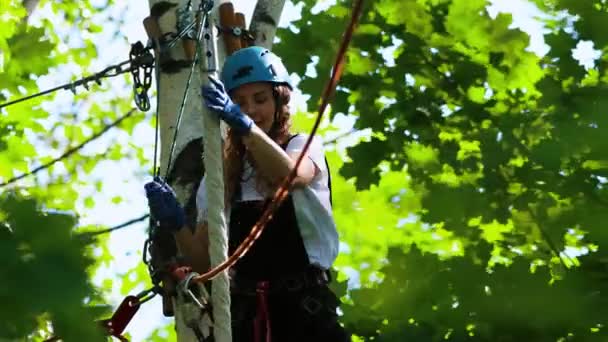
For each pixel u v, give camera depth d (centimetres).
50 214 1080
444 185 1925
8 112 2322
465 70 1986
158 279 1266
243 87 1269
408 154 1989
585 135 1861
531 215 1886
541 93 1912
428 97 2009
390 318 1798
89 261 1073
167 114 1505
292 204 1245
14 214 1066
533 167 1880
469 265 1805
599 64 1947
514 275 1772
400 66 2017
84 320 1052
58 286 1040
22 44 2119
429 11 2019
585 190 1858
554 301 1730
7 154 2336
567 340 1730
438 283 1806
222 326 1155
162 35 1511
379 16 2027
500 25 1998
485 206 1897
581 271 1770
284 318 1238
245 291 1247
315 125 1095
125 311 1268
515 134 1917
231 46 1545
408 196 2305
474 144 1998
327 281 1261
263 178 1257
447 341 1766
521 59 1988
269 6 1720
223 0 1575
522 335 1736
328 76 2023
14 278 1031
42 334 1183
